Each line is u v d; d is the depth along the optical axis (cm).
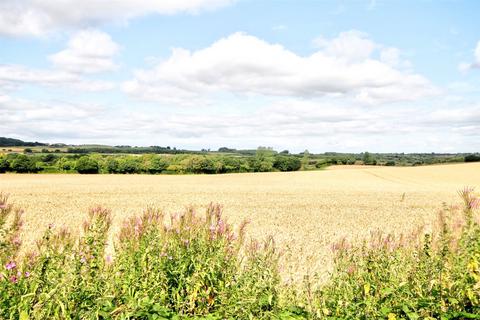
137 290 525
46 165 9519
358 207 3288
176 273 564
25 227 2016
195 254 582
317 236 1947
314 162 12488
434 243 619
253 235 1945
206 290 564
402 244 624
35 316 422
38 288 465
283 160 11112
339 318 489
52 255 505
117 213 2672
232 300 523
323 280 910
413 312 487
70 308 448
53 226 548
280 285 579
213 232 627
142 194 4188
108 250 1210
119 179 7038
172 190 4741
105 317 453
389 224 2419
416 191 4831
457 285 550
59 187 4978
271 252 598
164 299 529
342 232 2092
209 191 4656
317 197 4084
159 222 636
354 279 558
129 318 466
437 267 568
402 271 571
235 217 2638
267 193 4484
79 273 490
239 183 6169
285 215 2770
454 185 5838
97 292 481
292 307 520
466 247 588
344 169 10475
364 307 496
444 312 501
